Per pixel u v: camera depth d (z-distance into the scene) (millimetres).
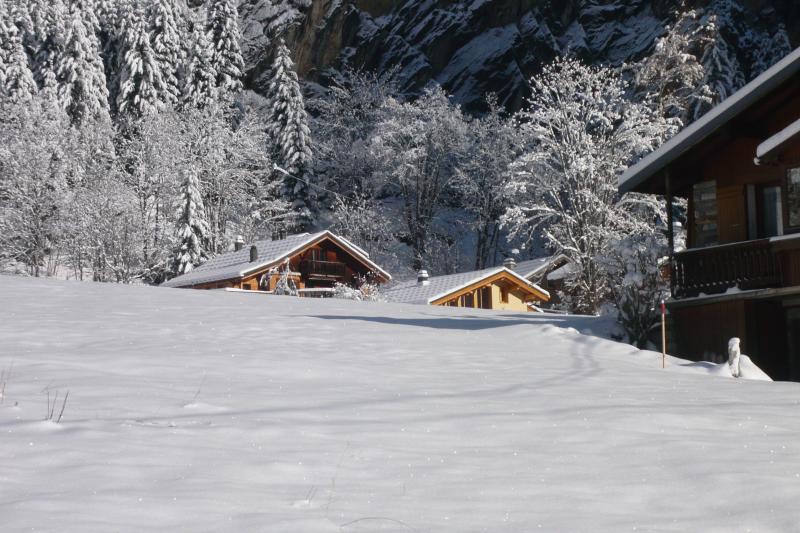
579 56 99625
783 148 21453
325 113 89312
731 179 24531
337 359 15016
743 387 13898
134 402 10086
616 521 6344
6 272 69188
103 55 102125
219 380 12141
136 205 70750
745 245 22812
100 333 17203
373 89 90188
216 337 17422
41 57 92188
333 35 105062
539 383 13219
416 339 18703
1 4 88312
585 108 51594
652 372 15656
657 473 7734
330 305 29375
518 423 9789
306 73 104625
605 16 102188
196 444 8203
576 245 49719
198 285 58562
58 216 70750
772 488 7168
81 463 7344
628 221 48875
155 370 12766
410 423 9664
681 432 9547
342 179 86812
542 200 52750
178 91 92562
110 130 79562
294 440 8609
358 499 6773
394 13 106500
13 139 72875
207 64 91062
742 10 93625
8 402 9750
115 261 68500
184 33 99812
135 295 27953
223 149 78562
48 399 9984
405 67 103188
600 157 50250
